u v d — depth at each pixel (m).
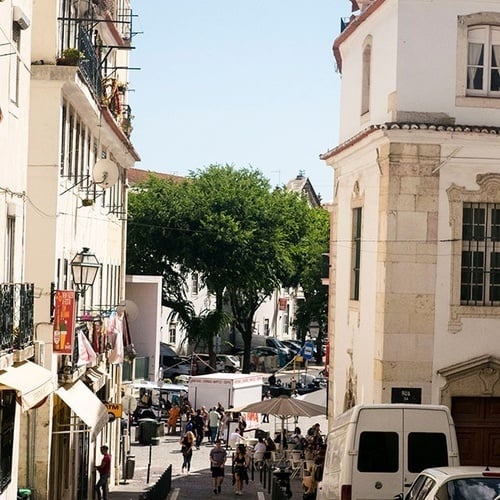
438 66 29.27
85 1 31.81
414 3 29.27
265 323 114.75
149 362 59.66
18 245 23.34
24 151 23.84
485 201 29.36
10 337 21.17
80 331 30.14
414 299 29.28
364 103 33.16
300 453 43.03
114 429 44.47
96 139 36.06
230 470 49.09
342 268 35.50
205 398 59.62
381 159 29.66
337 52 37.34
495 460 29.64
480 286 29.70
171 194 82.56
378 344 29.70
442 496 14.66
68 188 29.28
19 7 22.25
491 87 29.50
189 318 83.31
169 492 39.53
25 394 19.80
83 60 28.02
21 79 23.31
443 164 29.11
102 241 39.00
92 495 38.31
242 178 85.56
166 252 82.06
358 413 19.80
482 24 29.41
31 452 26.86
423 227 29.23
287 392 71.25
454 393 29.34
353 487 19.59
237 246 81.94
